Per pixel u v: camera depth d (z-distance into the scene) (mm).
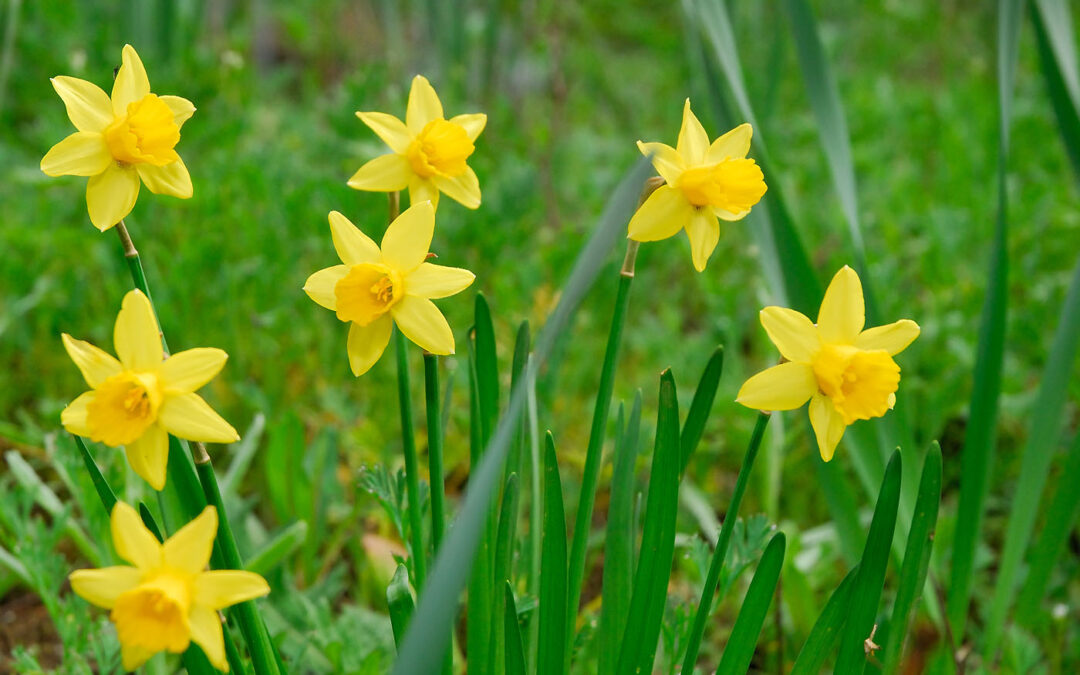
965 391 1673
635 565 1027
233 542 929
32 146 2074
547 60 2605
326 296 921
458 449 1544
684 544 1102
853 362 895
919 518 953
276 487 1298
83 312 1687
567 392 1719
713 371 972
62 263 1802
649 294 2061
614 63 3338
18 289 1598
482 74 2629
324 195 1811
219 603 862
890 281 1733
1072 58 1200
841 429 904
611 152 2480
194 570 863
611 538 1004
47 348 1659
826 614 972
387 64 2520
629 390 1692
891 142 2764
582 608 1380
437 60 2562
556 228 2246
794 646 1261
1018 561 1180
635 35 3580
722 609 1384
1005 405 1546
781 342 903
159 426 878
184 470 947
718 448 1596
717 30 1167
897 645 975
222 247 1625
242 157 1982
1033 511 1170
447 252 1814
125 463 1147
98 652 1091
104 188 904
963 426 1692
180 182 914
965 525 1161
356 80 2160
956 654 1163
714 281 1821
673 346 1737
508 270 1830
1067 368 1150
